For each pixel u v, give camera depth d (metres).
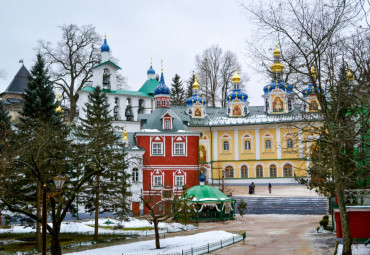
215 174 79.25
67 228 43.97
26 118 38.12
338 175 22.31
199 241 33.72
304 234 37.09
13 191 34.88
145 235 40.81
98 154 32.16
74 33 73.75
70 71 74.19
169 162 62.00
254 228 43.38
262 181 76.81
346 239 21.64
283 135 76.25
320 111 23.59
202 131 80.12
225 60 93.31
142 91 81.88
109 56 75.81
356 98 25.00
